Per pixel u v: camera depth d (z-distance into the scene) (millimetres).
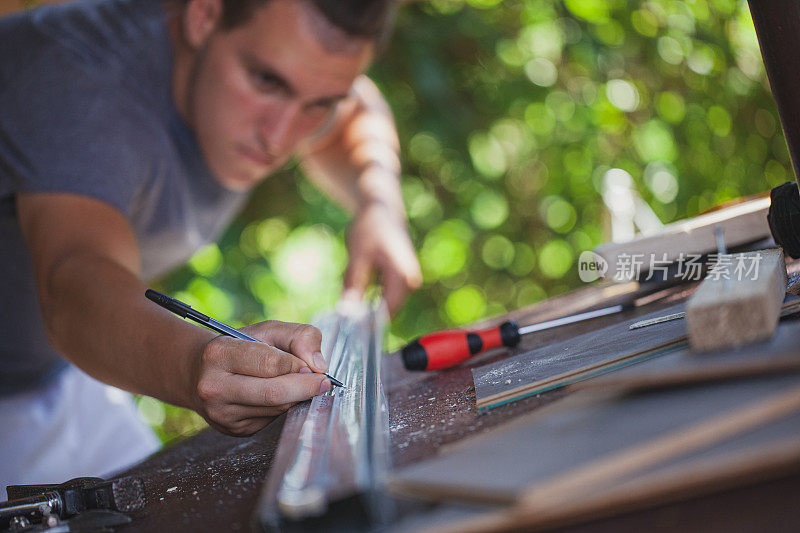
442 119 3814
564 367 824
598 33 3762
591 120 4004
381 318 1771
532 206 4285
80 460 2361
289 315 4027
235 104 1900
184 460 1122
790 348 539
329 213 3971
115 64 1770
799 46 715
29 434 2217
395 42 3662
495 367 986
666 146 3988
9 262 1831
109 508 758
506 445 543
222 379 948
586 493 440
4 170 1567
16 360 2086
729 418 460
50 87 1651
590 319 1326
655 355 779
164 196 2006
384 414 787
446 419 797
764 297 585
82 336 1175
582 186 4141
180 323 1110
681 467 441
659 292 1395
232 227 3941
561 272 4289
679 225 1330
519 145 4129
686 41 3809
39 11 1858
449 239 4199
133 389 1131
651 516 468
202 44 1861
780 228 948
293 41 1790
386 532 476
